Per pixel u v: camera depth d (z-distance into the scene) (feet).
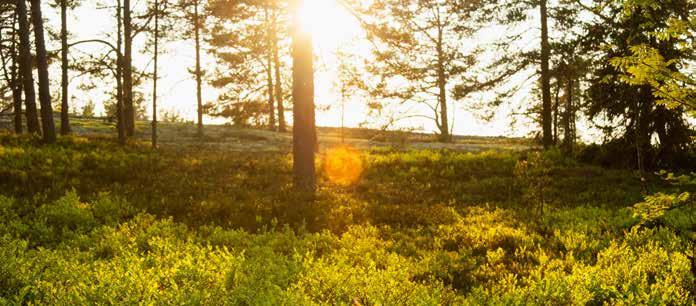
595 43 59.06
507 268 28.78
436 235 37.68
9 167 54.19
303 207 44.57
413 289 22.48
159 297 19.24
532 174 56.65
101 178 54.65
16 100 102.32
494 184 61.26
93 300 18.74
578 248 32.30
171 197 47.34
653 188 55.06
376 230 38.42
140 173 57.88
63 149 71.05
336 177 65.77
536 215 44.01
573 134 83.76
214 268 23.94
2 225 33.35
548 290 21.94
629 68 20.85
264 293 20.56
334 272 23.89
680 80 19.83
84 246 30.96
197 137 123.13
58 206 39.58
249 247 31.35
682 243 31.89
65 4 99.40
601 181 61.67
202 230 36.55
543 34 88.89
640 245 32.32
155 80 88.43
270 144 113.09
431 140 149.38
